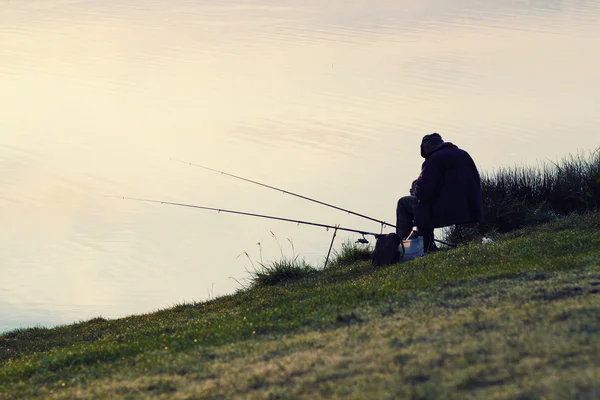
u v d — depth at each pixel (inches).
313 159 1706.4
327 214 1425.9
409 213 879.1
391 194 1497.3
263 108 2041.1
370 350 460.8
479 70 2313.0
